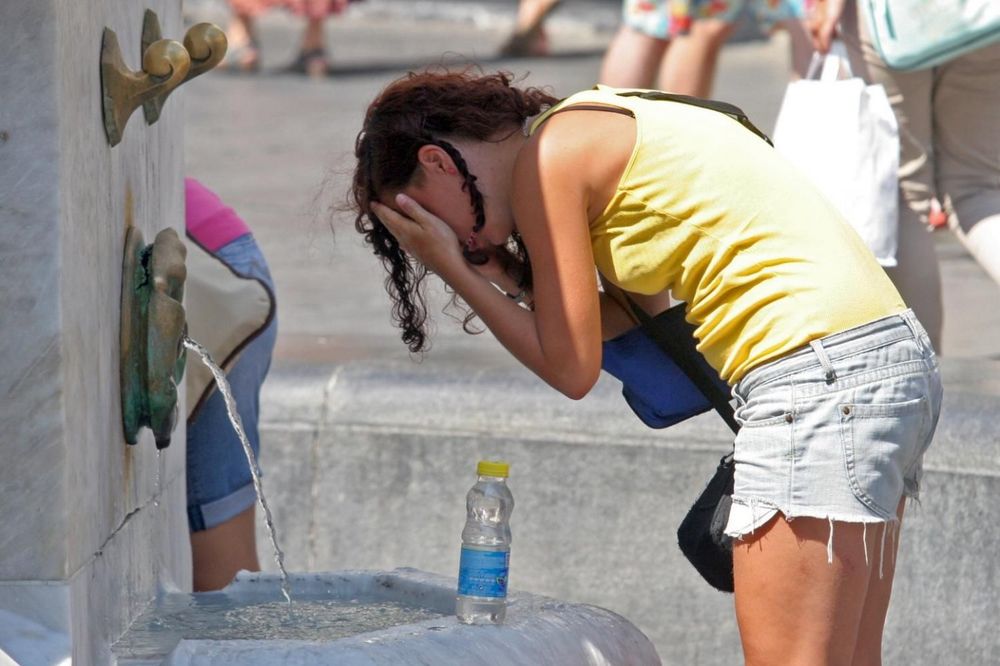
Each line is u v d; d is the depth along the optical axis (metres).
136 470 7.23
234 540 9.27
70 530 5.87
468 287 6.94
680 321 7.08
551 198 6.70
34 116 5.67
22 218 5.70
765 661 6.78
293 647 5.87
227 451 9.15
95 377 6.32
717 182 6.68
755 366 6.68
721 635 9.68
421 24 48.06
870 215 10.53
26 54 5.64
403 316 7.64
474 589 6.48
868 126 10.55
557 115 6.83
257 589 7.64
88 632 6.20
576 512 9.78
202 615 7.23
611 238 6.84
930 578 9.29
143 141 7.43
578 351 6.77
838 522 6.58
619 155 6.72
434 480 9.95
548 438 9.79
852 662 7.19
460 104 7.02
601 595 9.78
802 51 12.03
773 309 6.61
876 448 6.53
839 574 6.64
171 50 6.64
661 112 6.83
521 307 7.00
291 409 10.09
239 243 9.16
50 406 5.77
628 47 16.06
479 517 6.58
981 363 10.45
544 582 9.84
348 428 10.03
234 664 5.77
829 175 10.54
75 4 5.93
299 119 28.64
